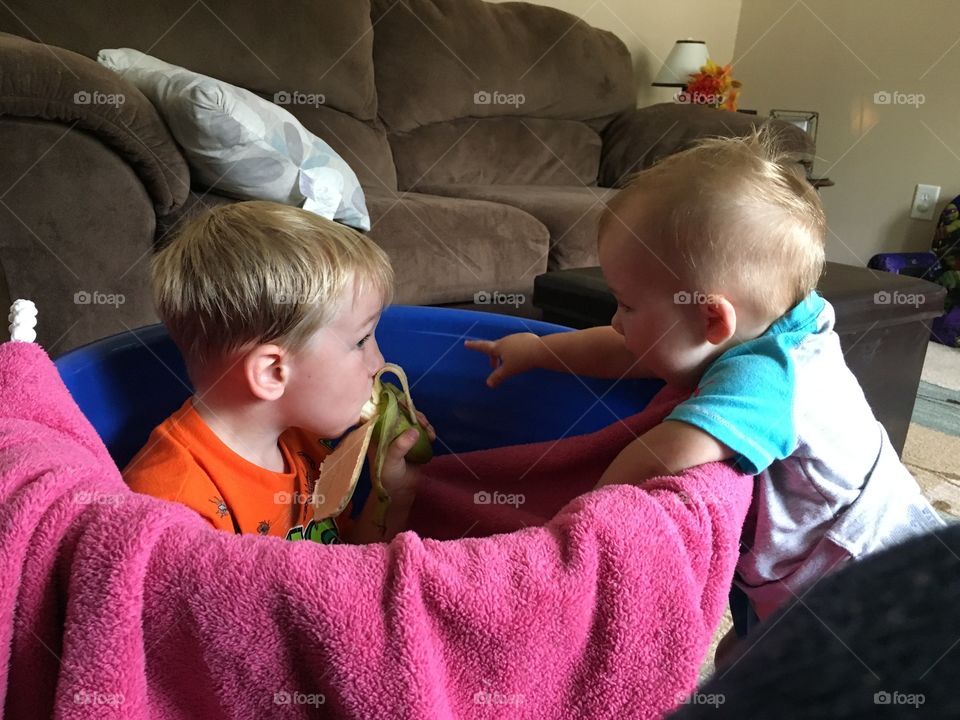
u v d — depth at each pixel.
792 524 0.64
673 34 3.18
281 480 0.71
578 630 0.39
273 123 1.25
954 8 2.63
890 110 2.85
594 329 0.83
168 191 1.16
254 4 1.78
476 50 2.31
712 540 0.44
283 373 0.65
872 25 2.87
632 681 0.40
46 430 0.47
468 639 0.37
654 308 0.62
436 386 0.94
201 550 0.36
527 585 0.38
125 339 0.75
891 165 2.87
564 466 0.81
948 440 1.55
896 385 1.24
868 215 2.96
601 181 2.66
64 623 0.37
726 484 0.48
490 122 2.40
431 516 0.87
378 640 0.36
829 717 0.14
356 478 0.70
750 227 0.59
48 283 1.08
